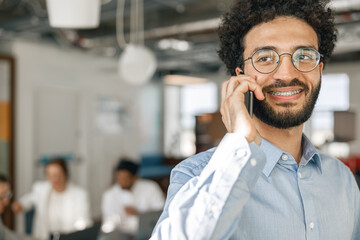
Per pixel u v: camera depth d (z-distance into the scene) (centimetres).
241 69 106
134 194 397
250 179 79
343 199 105
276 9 96
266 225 91
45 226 381
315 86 98
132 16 480
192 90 1060
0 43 603
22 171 598
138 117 845
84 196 396
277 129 101
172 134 1073
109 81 768
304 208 96
